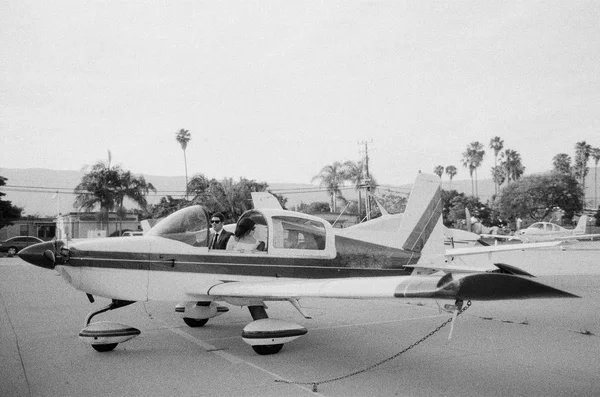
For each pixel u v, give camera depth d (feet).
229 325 23.68
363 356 17.48
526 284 10.67
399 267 24.50
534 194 180.86
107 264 17.97
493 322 23.95
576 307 28.48
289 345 19.27
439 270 25.31
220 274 19.44
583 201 188.34
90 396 13.07
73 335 21.29
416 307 29.37
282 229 20.81
